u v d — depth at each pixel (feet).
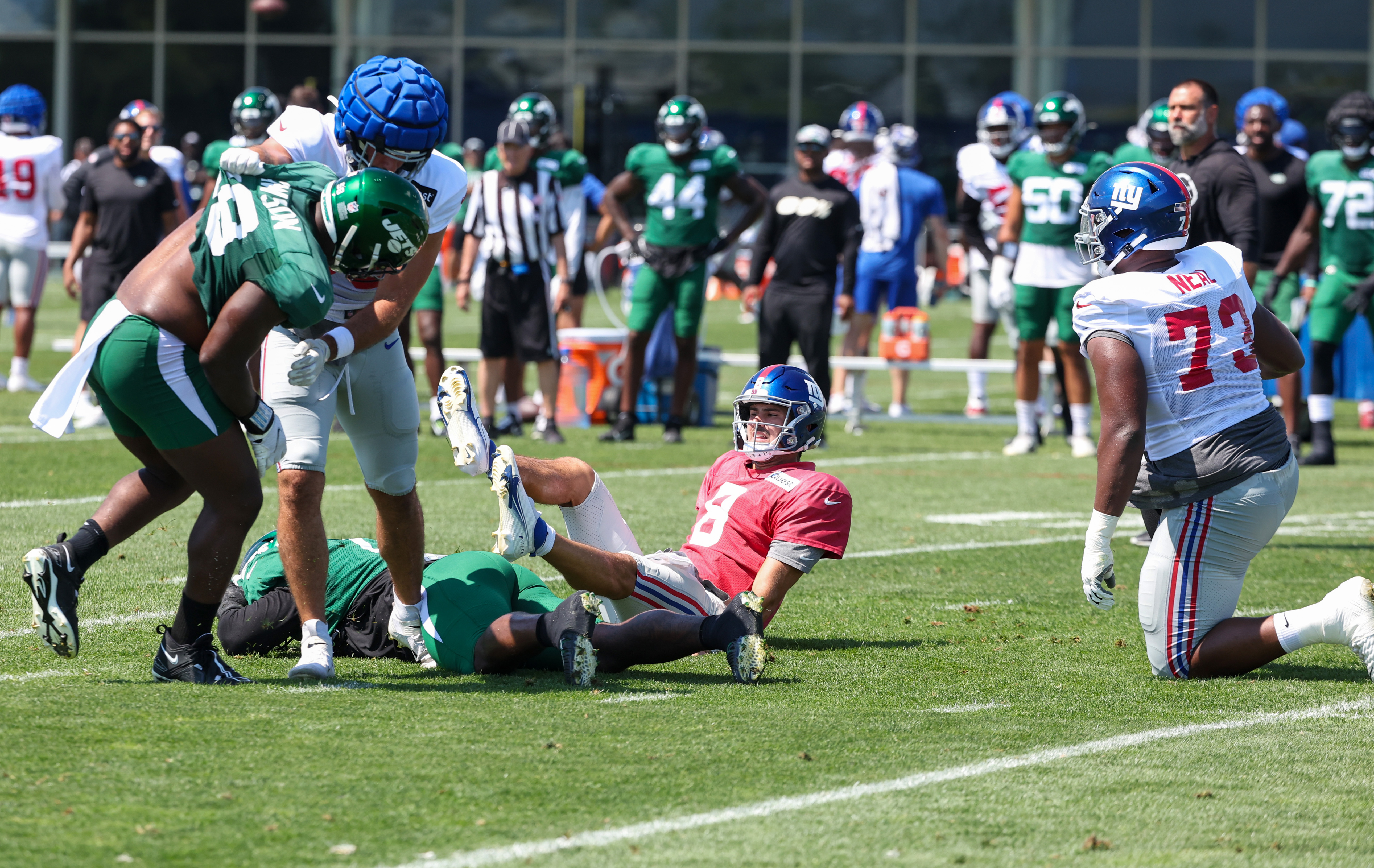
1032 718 51.83
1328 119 128.36
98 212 148.15
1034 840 39.58
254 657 59.82
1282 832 40.47
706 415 160.56
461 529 92.22
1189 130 102.78
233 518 52.90
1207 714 52.90
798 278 136.98
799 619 69.77
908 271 167.43
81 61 413.18
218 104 415.03
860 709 52.60
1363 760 47.16
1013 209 140.46
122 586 72.79
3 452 124.36
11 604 67.77
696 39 411.13
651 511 100.99
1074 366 139.23
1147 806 42.45
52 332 252.83
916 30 408.46
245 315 49.49
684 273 139.33
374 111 52.80
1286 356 60.75
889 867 37.52
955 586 79.15
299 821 39.58
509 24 411.75
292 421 55.11
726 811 41.24
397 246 50.11
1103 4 406.00
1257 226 102.06
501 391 164.14
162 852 37.22
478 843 38.34
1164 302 56.75
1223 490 57.26
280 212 50.08
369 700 52.26
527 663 58.29
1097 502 55.98
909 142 178.60
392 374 57.00
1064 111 130.11
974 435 159.84
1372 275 130.21
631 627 56.90
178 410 51.24
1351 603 56.34
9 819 39.11
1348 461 137.80
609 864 37.17
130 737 46.55
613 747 46.88
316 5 412.16
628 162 139.85
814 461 134.62
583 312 175.73
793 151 414.00
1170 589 57.98
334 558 61.11
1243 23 404.36
